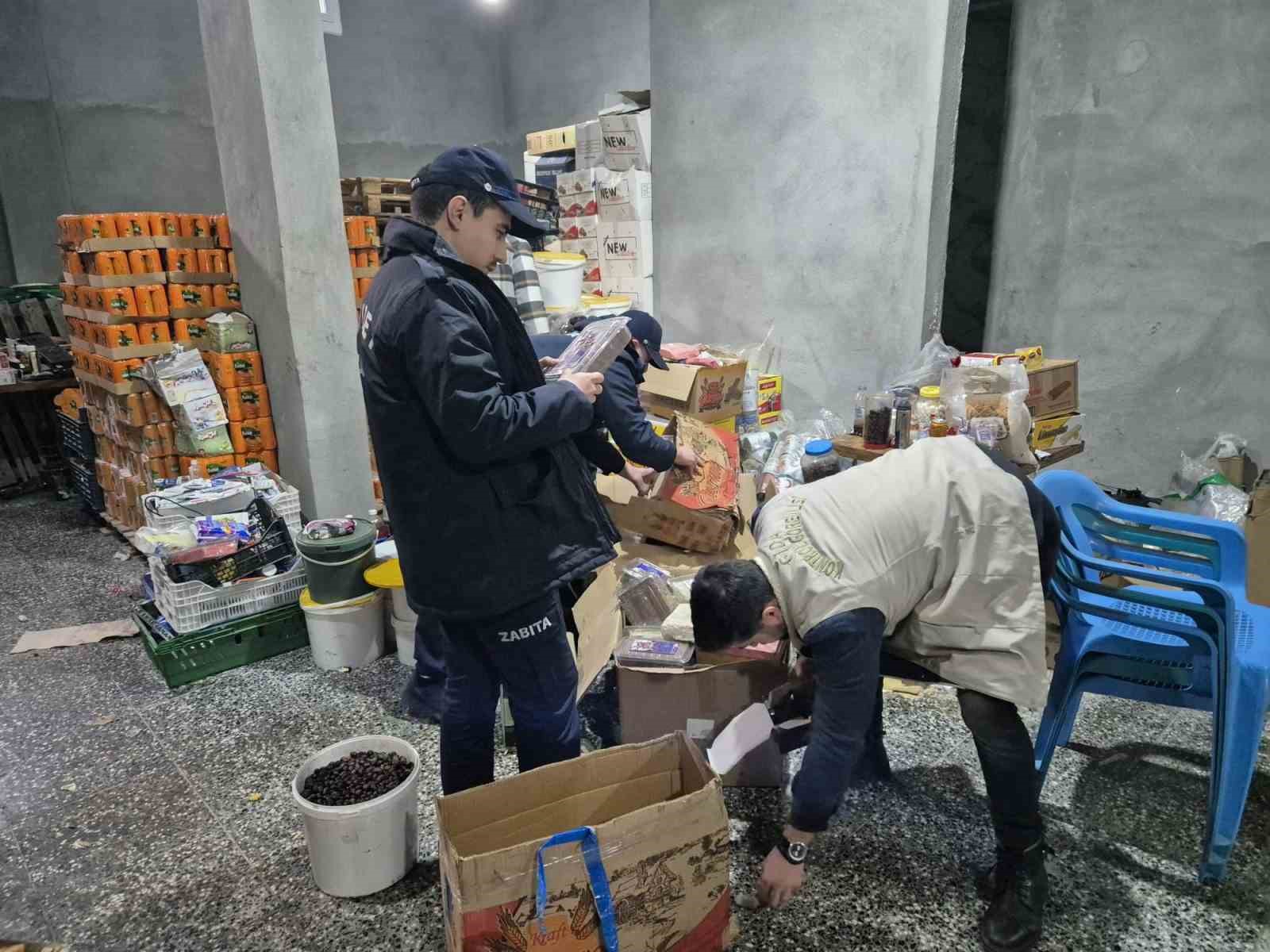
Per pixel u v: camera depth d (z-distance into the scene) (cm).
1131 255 344
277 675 271
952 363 291
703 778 151
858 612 135
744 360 322
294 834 195
